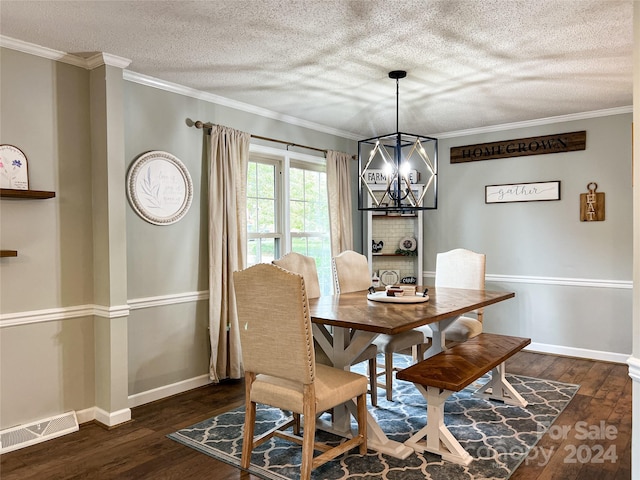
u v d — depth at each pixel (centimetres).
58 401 307
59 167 307
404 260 577
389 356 363
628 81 368
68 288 312
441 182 558
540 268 494
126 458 266
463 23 265
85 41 288
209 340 399
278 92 394
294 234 495
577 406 341
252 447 255
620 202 450
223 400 360
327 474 246
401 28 271
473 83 371
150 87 358
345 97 409
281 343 234
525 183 501
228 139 399
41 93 299
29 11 248
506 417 321
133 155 348
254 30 274
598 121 458
